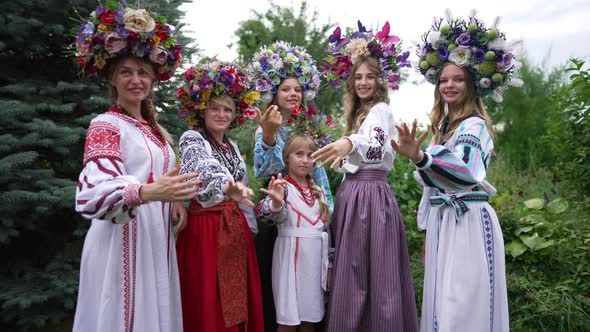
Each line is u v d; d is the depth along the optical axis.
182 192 1.90
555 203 4.71
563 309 3.61
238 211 2.62
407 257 2.85
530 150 9.55
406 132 2.19
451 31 2.58
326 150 2.32
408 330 2.78
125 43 2.15
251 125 5.03
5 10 3.61
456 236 2.47
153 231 2.20
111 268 2.06
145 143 2.23
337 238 2.83
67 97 3.84
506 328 2.46
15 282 3.53
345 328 2.70
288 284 2.81
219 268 2.44
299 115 3.15
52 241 3.94
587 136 4.61
